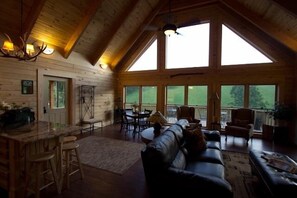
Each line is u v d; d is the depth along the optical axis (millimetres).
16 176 2350
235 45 6133
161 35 7250
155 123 3805
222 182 1654
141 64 7887
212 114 6445
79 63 6285
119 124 7828
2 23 4074
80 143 4910
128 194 2490
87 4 4844
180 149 2682
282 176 2105
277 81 5535
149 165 1897
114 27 6074
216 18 6270
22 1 3961
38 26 4605
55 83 5516
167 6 6797
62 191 2545
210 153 2887
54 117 5473
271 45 5574
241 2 5105
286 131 5137
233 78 6125
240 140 5395
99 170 3238
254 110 5777
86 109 6621
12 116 2846
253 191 2584
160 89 7395
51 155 2379
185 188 1715
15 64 4344
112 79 8000
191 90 6918
